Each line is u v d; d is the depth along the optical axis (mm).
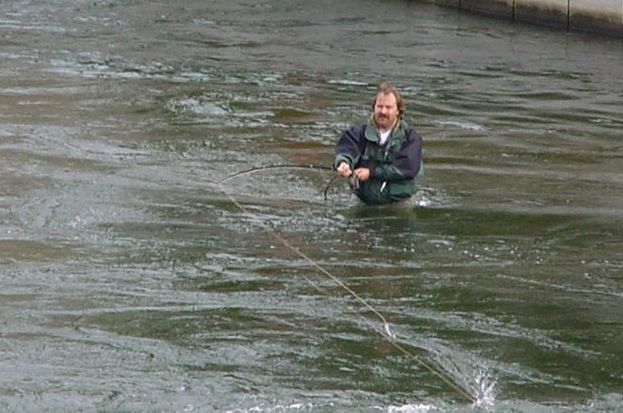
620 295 19672
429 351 17016
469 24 54688
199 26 53281
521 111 36312
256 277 20250
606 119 35406
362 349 17031
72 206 24250
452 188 26672
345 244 22375
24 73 40250
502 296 19500
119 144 30234
